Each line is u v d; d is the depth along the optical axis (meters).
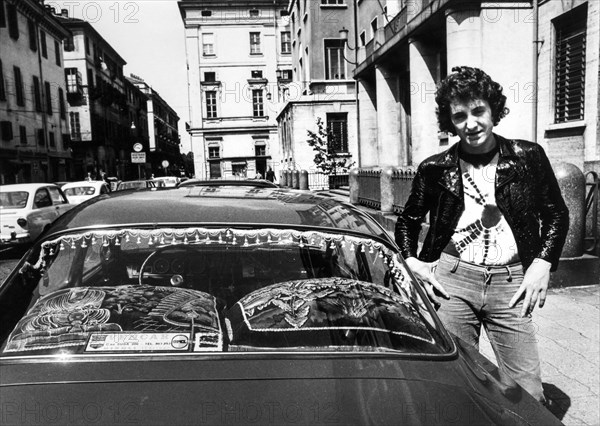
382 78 17.39
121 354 1.62
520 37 10.55
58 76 40.19
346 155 25.44
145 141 78.38
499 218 2.58
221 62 48.44
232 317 1.91
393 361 1.67
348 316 1.91
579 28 9.37
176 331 1.77
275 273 2.22
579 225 6.32
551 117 10.08
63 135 40.72
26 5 33.50
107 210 2.36
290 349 1.72
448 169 2.63
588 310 5.46
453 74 2.53
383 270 2.20
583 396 3.62
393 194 11.00
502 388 1.76
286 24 44.41
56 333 1.74
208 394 1.44
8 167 30.27
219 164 47.97
